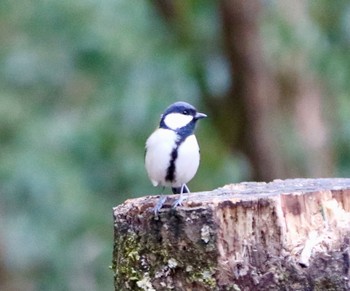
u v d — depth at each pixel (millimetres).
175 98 13719
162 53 13742
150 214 6309
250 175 13219
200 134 14562
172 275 6238
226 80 13094
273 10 12398
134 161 14391
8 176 13961
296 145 12820
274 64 12594
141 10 13930
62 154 14461
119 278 6539
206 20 13289
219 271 6094
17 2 14883
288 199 6203
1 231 15836
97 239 15180
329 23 13242
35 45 15203
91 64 14156
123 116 13914
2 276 16391
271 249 6098
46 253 14719
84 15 14211
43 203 14188
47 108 15508
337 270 6086
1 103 15188
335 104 13508
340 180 7172
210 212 6086
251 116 12750
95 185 14555
